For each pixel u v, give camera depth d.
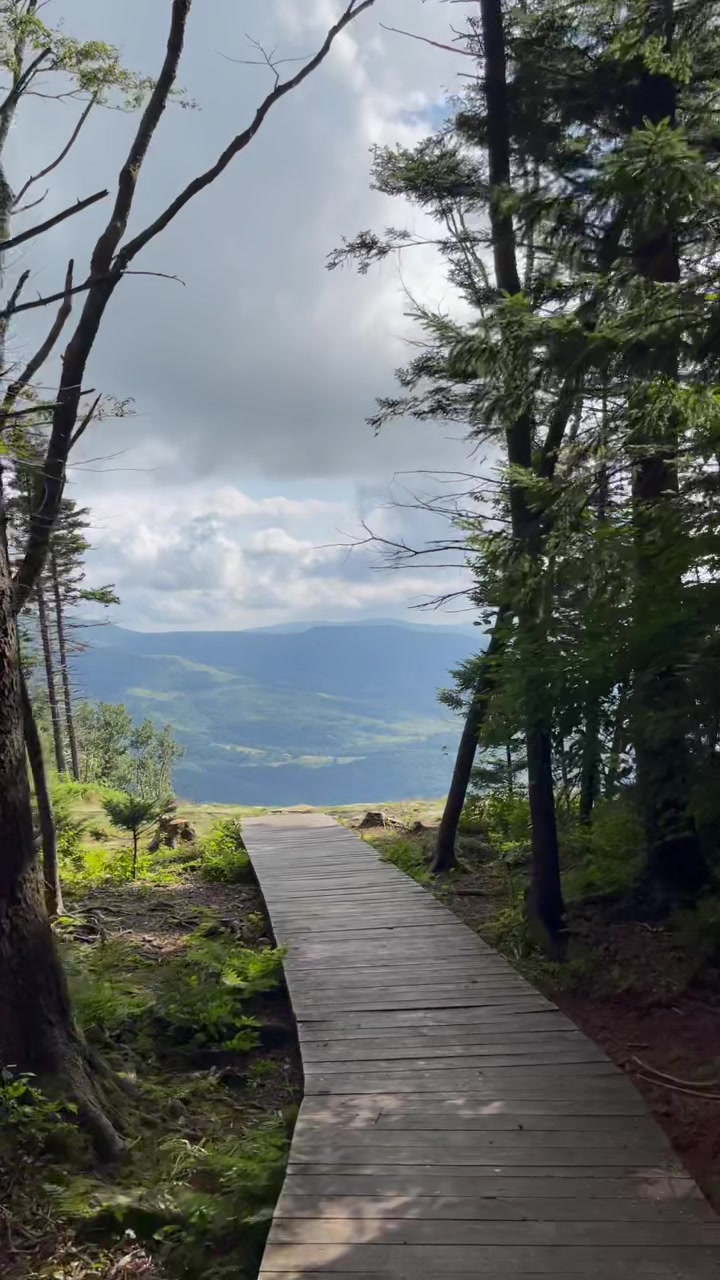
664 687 5.59
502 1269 3.48
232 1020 7.08
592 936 8.06
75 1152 4.54
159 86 6.08
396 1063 5.65
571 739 6.65
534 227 7.80
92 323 5.89
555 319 5.82
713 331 5.30
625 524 6.65
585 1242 3.65
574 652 6.29
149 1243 4.07
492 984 7.20
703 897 8.23
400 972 7.57
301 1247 3.66
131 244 5.81
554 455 8.16
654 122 8.51
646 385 5.61
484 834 14.69
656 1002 6.88
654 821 7.93
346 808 20.91
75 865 14.32
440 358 9.54
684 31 7.86
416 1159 4.38
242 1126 5.64
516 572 6.81
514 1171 4.25
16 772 4.95
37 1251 3.86
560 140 9.08
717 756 5.56
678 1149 4.70
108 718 40.81
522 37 9.22
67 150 6.39
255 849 14.13
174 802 24.05
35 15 6.88
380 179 10.78
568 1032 6.14
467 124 10.01
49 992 5.00
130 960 8.88
